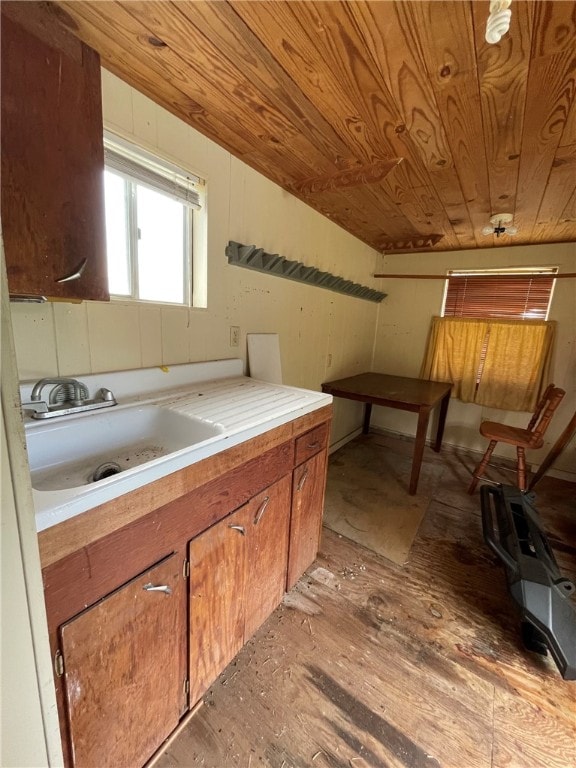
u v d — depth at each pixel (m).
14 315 0.93
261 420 1.08
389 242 2.99
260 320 1.86
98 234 0.79
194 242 1.45
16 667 0.43
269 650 1.23
